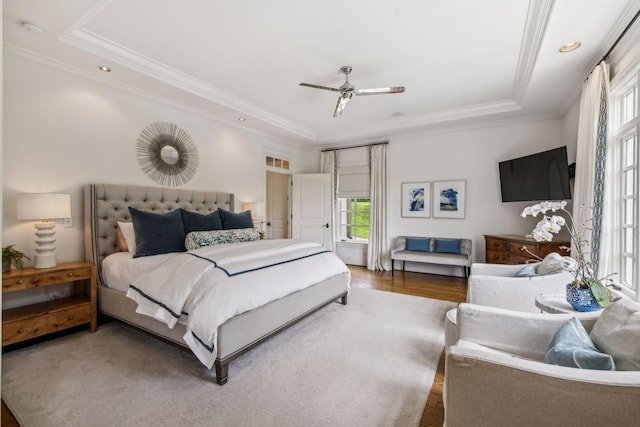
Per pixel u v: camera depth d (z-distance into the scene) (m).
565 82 3.40
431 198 5.55
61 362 2.35
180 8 2.36
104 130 3.42
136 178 3.71
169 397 1.94
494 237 4.55
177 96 3.83
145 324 2.58
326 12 2.41
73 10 2.34
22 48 2.77
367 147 6.20
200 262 2.45
